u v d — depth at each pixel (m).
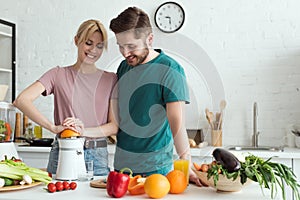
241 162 2.03
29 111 2.74
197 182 2.17
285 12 4.46
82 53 2.55
